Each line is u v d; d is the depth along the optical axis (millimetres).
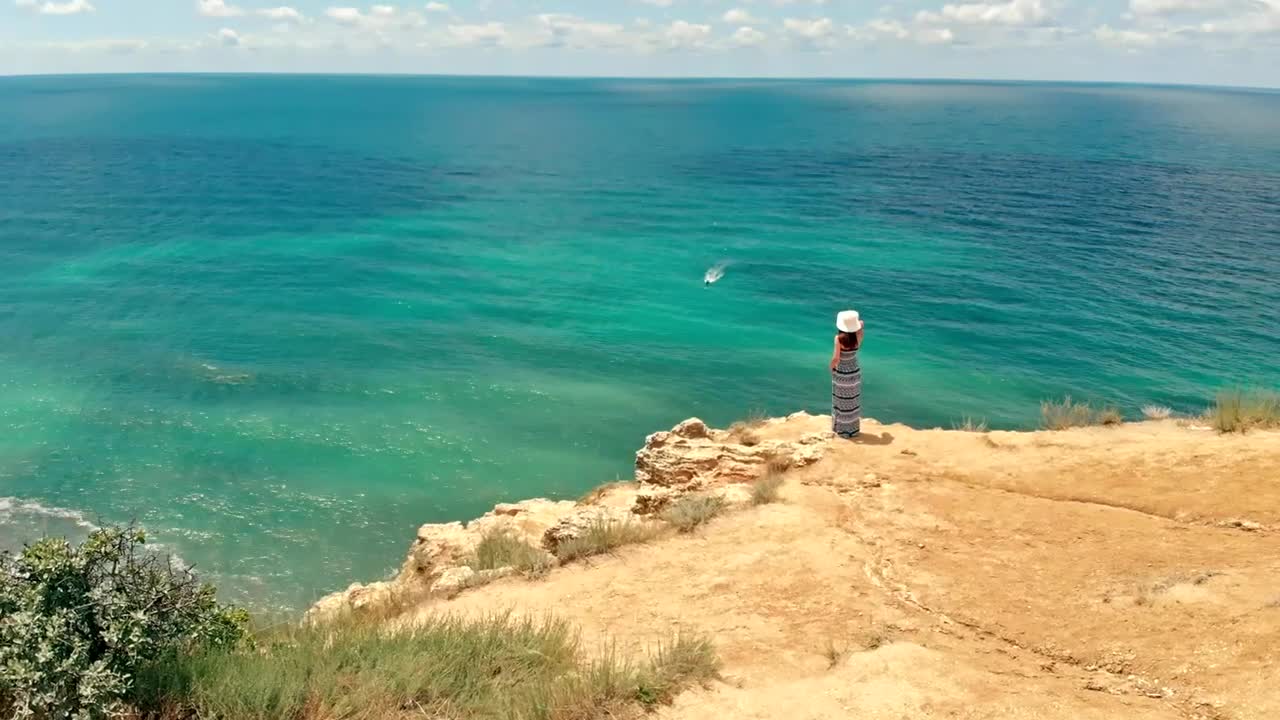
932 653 6957
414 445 27469
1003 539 8969
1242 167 96750
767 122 181625
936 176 88875
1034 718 5941
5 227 61438
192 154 111750
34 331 38281
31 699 6145
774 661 7211
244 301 43625
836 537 9633
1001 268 49875
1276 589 6922
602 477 25641
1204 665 6246
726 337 38469
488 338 38125
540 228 62781
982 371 34094
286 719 6465
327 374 33469
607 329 39500
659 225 63750
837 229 61750
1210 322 39625
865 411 30578
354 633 8094
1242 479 9227
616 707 6480
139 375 33125
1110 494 9586
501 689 6914
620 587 9203
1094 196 74438
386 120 185250
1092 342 37219
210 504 23766
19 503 23641
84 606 6723
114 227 62562
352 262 52375
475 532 14445
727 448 13500
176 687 6543
